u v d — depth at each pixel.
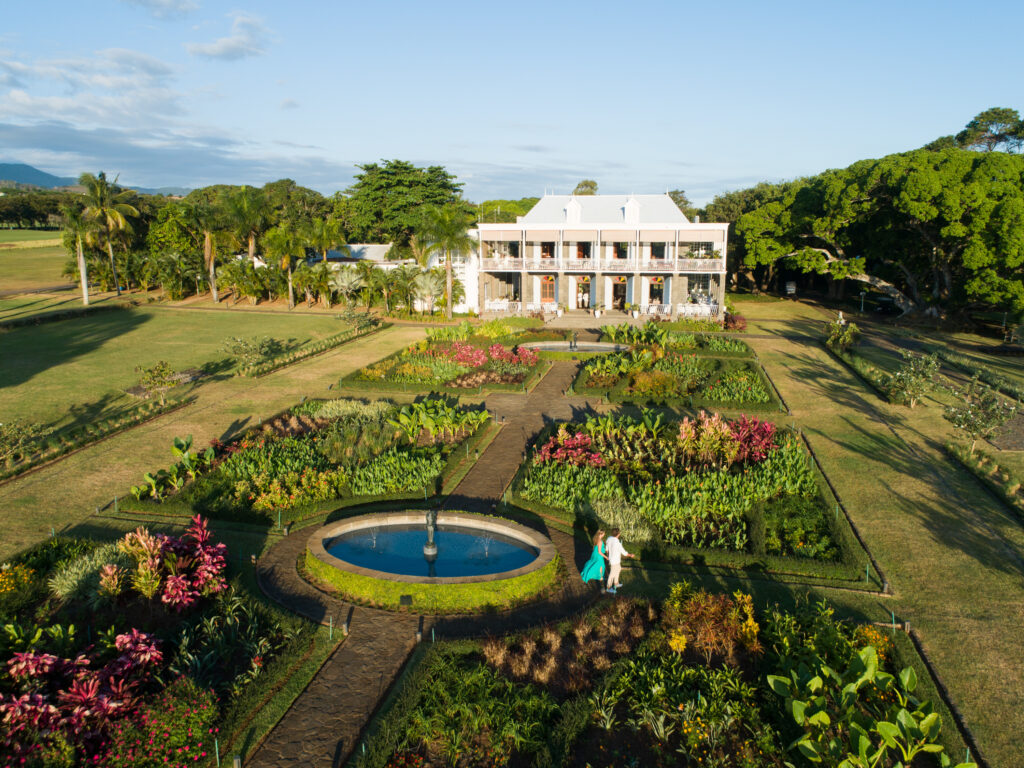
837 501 16.53
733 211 68.12
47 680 9.09
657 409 24.55
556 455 18.47
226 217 51.78
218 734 8.68
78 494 17.17
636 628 11.17
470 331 38.00
